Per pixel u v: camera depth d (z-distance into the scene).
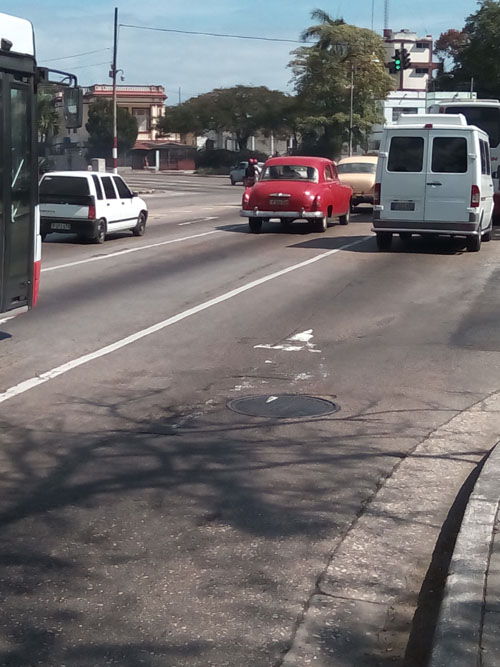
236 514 5.77
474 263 18.61
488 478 5.95
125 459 6.79
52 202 21.83
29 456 6.82
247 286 15.38
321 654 4.14
